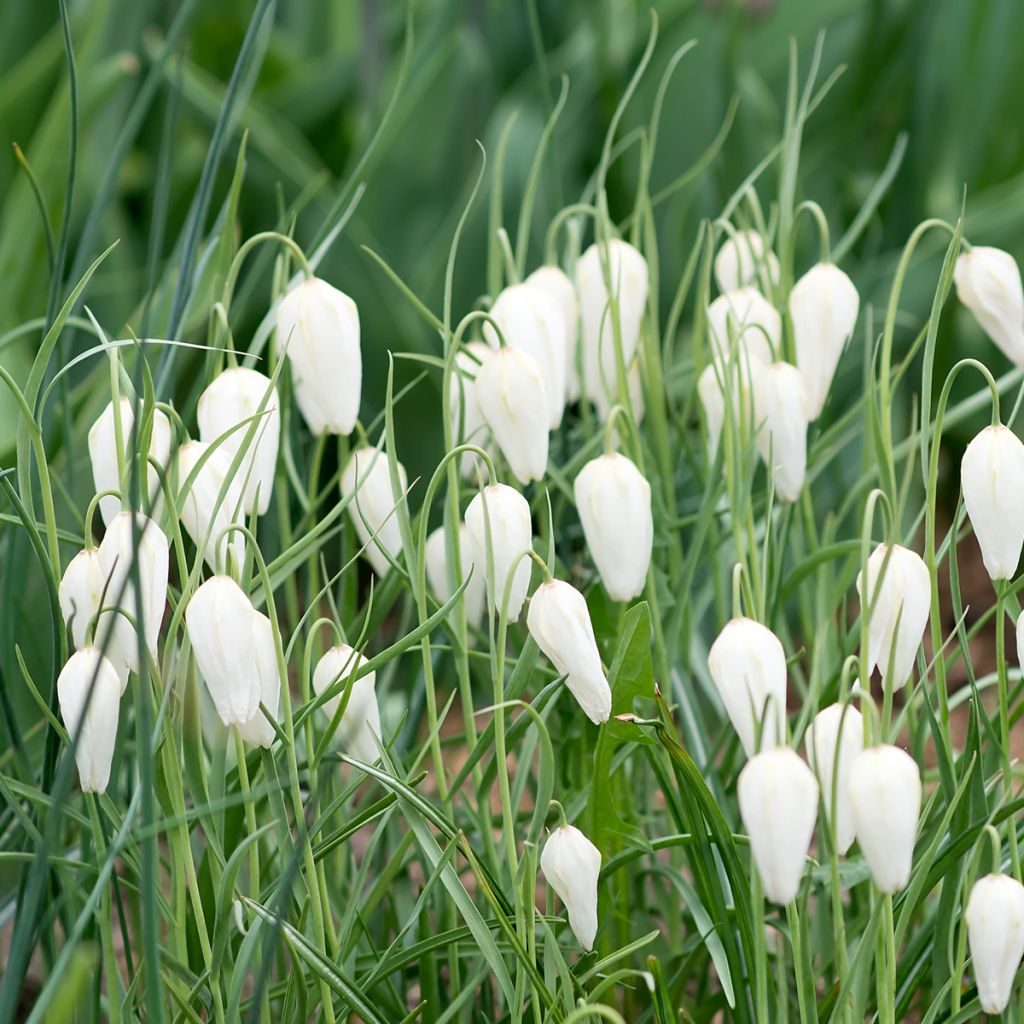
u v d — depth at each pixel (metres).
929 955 1.86
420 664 1.95
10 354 2.21
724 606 1.93
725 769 1.95
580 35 3.24
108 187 1.94
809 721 1.87
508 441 1.85
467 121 3.05
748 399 1.89
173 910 1.87
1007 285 1.89
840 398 2.68
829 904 1.91
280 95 3.22
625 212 2.91
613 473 1.83
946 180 3.17
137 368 1.88
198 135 3.12
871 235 3.07
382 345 2.70
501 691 1.81
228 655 1.77
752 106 2.81
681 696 1.92
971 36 3.12
